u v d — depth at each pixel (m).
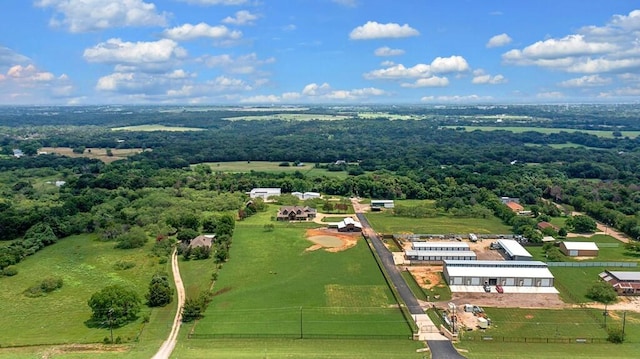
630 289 123.12
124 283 131.50
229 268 142.62
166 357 91.31
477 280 127.31
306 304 116.56
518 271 129.25
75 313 112.62
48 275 138.62
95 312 107.75
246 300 119.25
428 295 121.56
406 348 95.19
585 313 111.81
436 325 105.38
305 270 140.62
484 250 158.88
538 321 107.50
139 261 149.75
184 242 162.38
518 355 91.88
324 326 104.69
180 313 112.19
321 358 90.19
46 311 113.75
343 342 97.75
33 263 149.88
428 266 143.62
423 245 155.62
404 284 129.25
